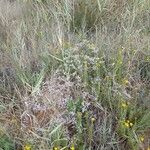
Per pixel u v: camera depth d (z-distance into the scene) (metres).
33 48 3.37
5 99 3.05
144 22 3.74
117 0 3.84
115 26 3.67
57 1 3.85
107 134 2.72
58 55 3.24
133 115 2.81
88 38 3.53
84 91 2.95
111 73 3.05
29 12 3.92
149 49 3.26
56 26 3.65
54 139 2.65
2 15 3.81
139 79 3.08
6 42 3.54
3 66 3.30
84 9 3.79
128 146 2.70
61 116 2.82
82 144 2.70
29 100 2.94
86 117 2.72
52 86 3.02
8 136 2.69
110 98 2.87
